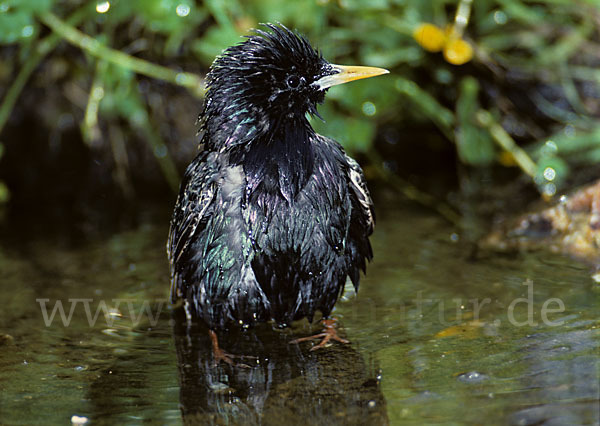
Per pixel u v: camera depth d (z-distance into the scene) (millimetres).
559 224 11344
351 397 7090
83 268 11211
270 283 8461
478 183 14281
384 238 11828
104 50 13406
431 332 8461
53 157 15430
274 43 8422
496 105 14977
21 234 12914
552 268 10164
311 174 8336
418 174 15102
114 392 7543
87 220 13570
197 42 13969
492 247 11180
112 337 9008
